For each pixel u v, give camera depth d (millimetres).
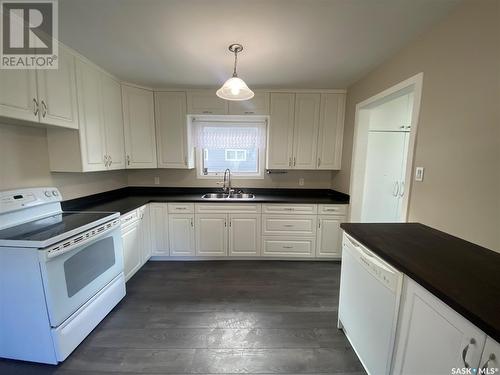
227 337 1658
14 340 1406
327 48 1886
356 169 2729
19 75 1467
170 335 1673
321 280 2488
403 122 2766
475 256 1086
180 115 3014
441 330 819
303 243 2936
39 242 1288
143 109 2887
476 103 1243
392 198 2869
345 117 2986
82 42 1808
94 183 2666
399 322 1042
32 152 1907
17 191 1690
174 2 1344
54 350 1396
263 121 3336
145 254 2711
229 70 2363
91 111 2170
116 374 1369
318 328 1759
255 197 3170
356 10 1407
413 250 1150
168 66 2279
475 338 698
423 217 1607
